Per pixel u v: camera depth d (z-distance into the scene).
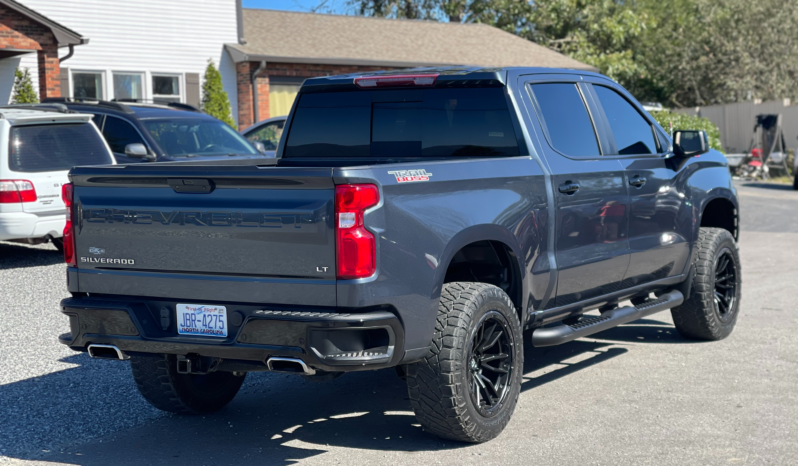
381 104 5.38
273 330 3.80
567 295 5.18
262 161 5.86
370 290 3.74
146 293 4.18
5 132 9.93
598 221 5.34
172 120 11.74
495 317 4.39
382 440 4.52
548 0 38.03
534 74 5.24
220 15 21.84
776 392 5.27
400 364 4.23
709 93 38.56
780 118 26.44
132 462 4.23
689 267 6.38
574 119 5.41
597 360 6.20
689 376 5.68
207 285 4.00
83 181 4.32
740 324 7.27
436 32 28.23
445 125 5.18
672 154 6.29
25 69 18.17
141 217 4.13
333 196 3.70
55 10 19.39
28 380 5.75
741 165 26.30
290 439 4.57
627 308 5.73
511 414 4.54
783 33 34.94
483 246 4.73
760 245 12.20
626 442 4.39
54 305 8.10
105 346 4.25
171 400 4.86
